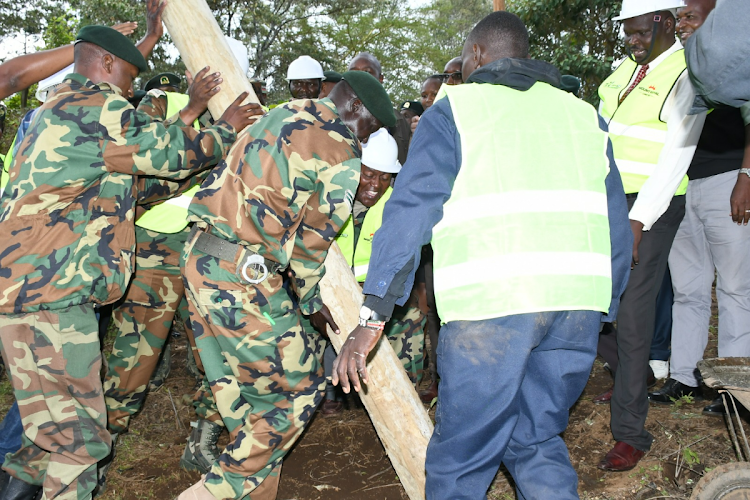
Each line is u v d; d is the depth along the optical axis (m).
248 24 23.91
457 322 1.89
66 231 2.27
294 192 2.18
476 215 1.86
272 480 2.46
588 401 3.53
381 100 2.36
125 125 2.28
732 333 3.18
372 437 3.33
